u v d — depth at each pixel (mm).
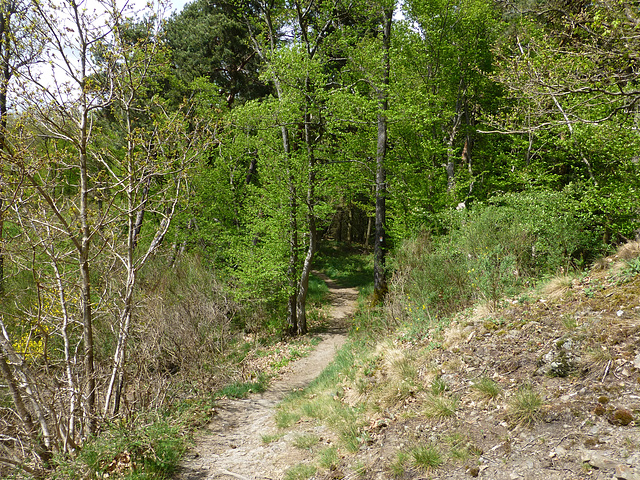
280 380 8984
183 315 9367
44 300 6043
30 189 5359
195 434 6125
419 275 8664
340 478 4094
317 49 12641
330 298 17719
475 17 13594
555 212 7379
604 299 4848
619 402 3438
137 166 6148
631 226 8539
